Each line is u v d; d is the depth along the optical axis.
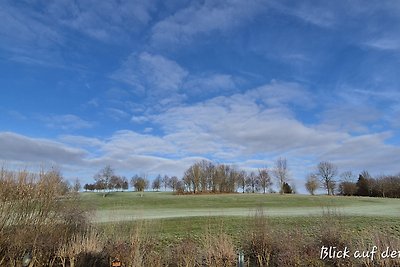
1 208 17.02
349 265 15.05
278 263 16.00
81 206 20.66
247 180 99.56
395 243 15.05
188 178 90.88
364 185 83.69
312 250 15.88
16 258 16.72
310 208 40.12
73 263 16.66
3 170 17.86
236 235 20.19
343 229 17.58
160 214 32.88
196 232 21.45
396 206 42.25
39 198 18.30
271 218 24.77
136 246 16.92
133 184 92.81
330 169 87.00
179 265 16.38
